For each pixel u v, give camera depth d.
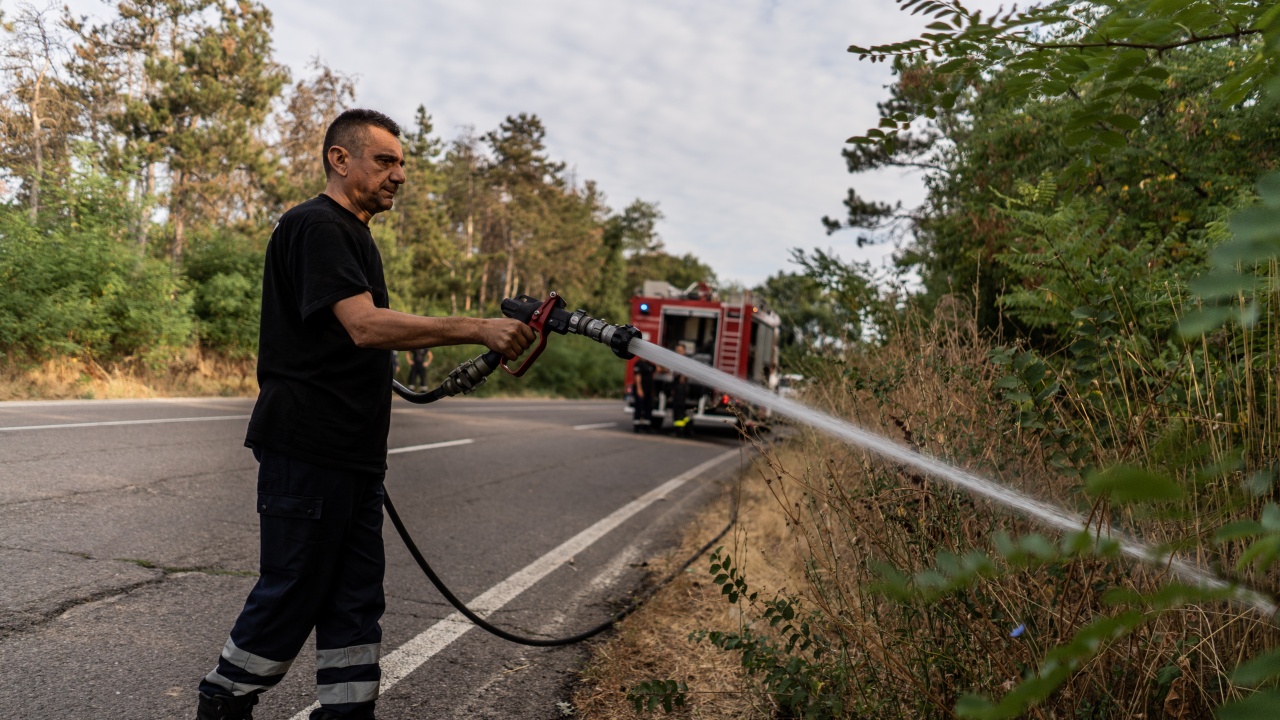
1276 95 0.78
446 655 3.78
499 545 5.89
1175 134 5.10
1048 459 2.60
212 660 3.49
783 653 3.07
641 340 2.36
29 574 4.25
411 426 13.34
